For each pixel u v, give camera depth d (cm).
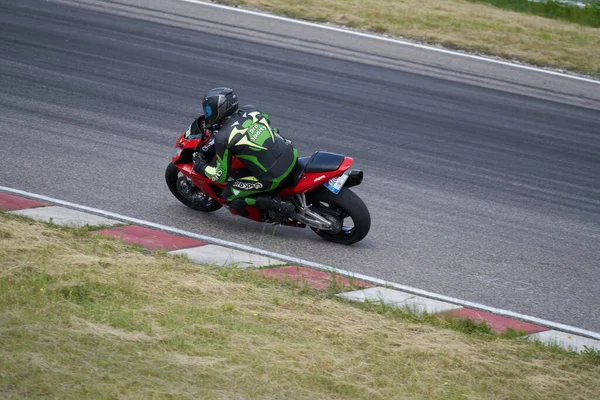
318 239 3222
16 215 2970
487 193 4034
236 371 1948
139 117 4550
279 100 5103
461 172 4300
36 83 4903
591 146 5028
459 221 3603
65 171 3644
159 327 2150
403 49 6550
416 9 7538
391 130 4850
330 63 6025
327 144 4472
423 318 2477
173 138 4294
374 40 6669
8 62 5206
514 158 4641
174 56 5731
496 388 2045
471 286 2895
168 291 2422
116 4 6850
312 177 3070
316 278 2759
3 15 6203
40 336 2002
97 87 4966
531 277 3055
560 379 2141
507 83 6100
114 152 3981
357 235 3112
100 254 2680
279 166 3070
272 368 1984
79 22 6266
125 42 5916
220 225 3262
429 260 3106
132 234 2977
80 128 4272
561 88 6141
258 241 3123
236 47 6112
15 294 2245
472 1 8375
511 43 6944
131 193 3481
